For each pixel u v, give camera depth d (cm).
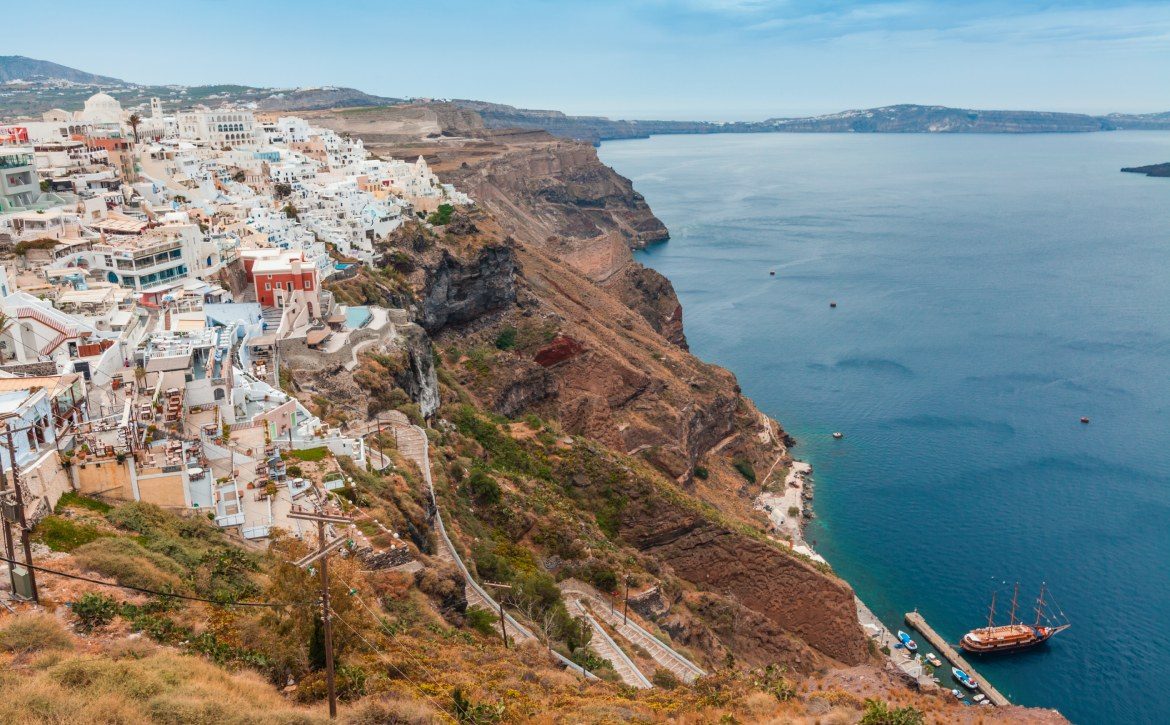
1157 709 10656
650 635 8950
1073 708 10706
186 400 7725
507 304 18462
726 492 16175
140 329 9481
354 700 4494
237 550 5800
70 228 11381
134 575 4916
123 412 6806
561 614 7981
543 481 12731
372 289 14562
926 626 12219
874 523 15088
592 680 6419
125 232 11669
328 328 11462
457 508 9744
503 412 15550
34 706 3619
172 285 10912
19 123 18362
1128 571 13350
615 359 17700
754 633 11094
